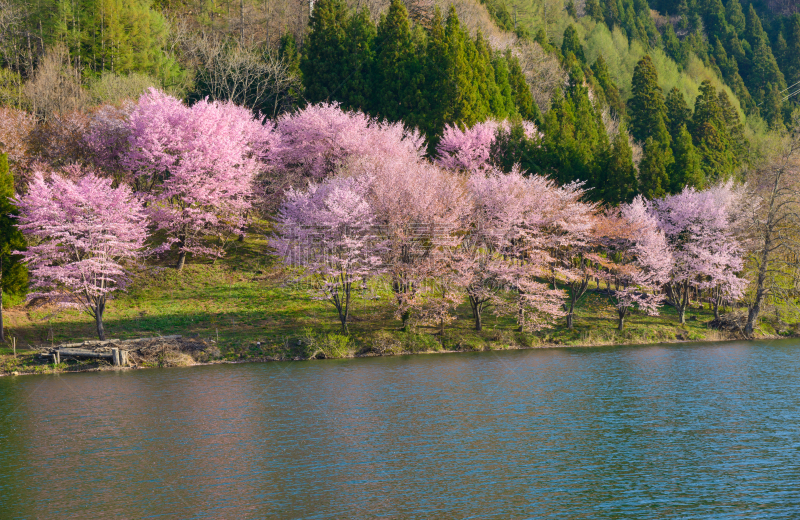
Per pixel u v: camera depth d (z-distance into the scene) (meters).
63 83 72.88
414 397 33.75
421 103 78.62
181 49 94.25
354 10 101.69
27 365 41.78
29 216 45.22
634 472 22.67
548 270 52.94
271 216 62.12
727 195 60.56
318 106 70.00
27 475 22.77
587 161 72.88
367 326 49.44
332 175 60.34
